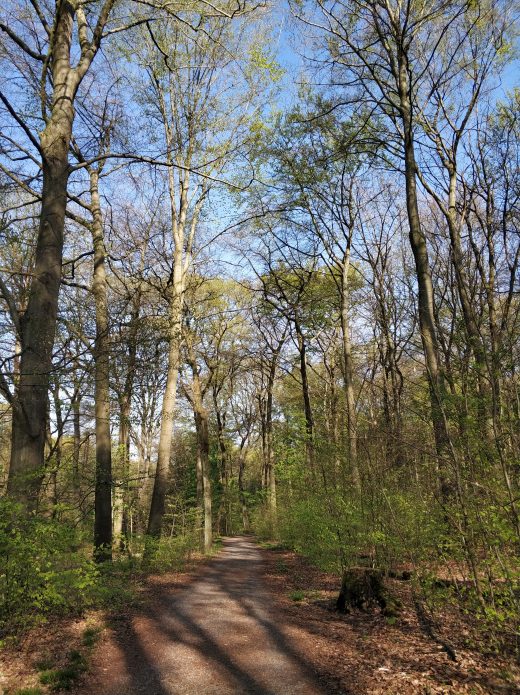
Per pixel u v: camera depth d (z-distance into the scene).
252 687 5.01
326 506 10.84
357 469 9.72
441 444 6.15
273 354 26.81
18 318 8.30
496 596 5.20
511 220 13.23
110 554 12.27
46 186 8.77
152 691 4.95
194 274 20.28
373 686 4.79
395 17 14.06
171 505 19.52
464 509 5.15
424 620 6.71
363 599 7.90
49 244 8.52
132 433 21.59
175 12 10.32
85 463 11.95
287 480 18.88
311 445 13.75
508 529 4.63
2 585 5.79
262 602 9.31
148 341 9.48
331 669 5.41
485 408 5.34
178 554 14.85
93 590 8.07
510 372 5.22
